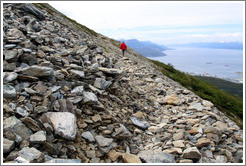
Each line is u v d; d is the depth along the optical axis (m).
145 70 19.53
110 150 5.93
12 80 6.32
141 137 7.48
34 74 6.90
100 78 9.27
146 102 11.11
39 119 5.38
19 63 7.61
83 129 6.45
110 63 13.67
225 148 7.21
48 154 4.84
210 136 7.45
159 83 15.62
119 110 8.59
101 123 7.09
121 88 10.57
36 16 18.11
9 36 9.20
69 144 5.49
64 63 9.33
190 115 9.80
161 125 8.57
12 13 14.12
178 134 7.62
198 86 30.73
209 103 11.46
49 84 7.04
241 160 6.67
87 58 11.68
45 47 10.13
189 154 6.12
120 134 6.64
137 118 8.81
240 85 159.12
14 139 4.57
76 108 6.88
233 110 27.20
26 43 8.93
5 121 4.85
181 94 13.33
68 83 7.77
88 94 7.72
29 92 6.12
